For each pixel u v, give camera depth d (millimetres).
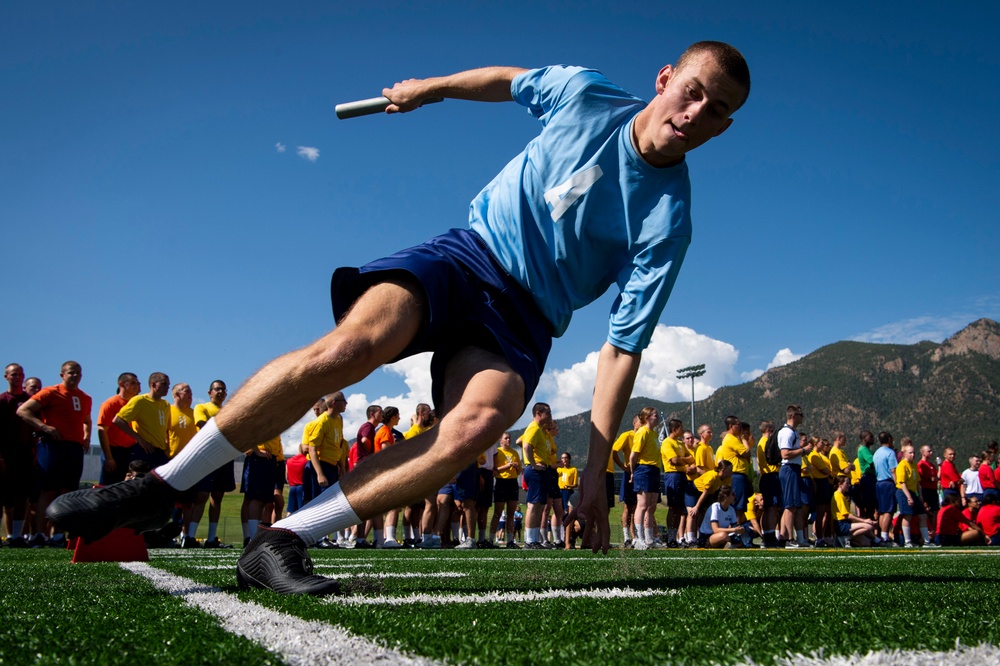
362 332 2150
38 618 1673
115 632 1496
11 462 8805
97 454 37688
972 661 1274
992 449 16469
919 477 15078
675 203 2650
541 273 2604
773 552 8336
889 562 5273
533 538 10648
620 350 2695
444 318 2387
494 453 11945
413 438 2275
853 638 1482
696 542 11625
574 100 2652
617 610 1905
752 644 1410
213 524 9562
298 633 1477
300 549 2264
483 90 2963
